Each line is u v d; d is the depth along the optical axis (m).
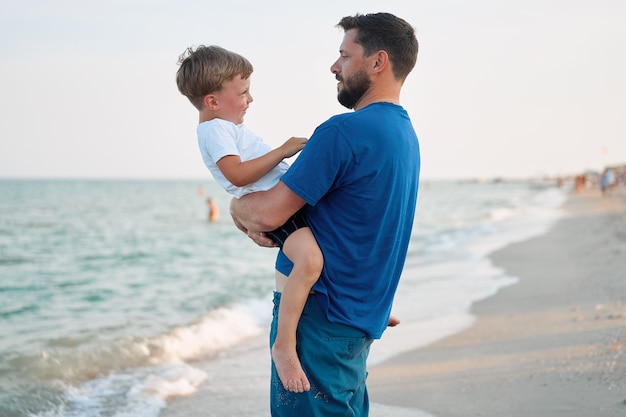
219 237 23.80
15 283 12.67
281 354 2.46
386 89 2.56
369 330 2.54
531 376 5.14
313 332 2.49
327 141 2.38
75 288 11.98
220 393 5.39
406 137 2.51
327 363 2.50
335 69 2.65
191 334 7.50
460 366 5.75
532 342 6.33
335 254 2.47
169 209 46.03
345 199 2.44
